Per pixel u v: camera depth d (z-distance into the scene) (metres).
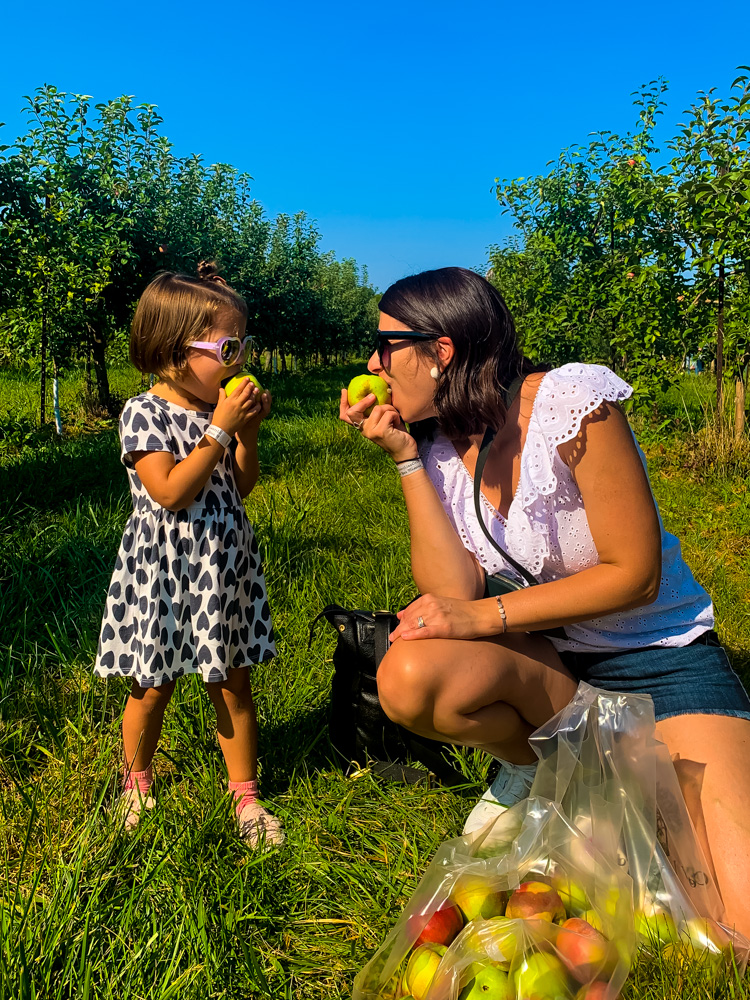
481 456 1.88
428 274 1.86
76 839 2.04
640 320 7.92
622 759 1.63
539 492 1.80
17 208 9.35
